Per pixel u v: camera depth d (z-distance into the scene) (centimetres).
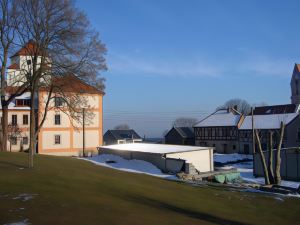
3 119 4153
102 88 4238
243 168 5353
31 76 3972
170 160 4222
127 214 1584
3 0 3875
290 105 8375
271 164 3775
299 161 4112
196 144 8994
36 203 1586
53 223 1306
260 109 8869
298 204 2594
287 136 7169
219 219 1855
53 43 3875
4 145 4169
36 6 3809
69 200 1716
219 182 3847
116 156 5025
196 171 4031
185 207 2039
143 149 4906
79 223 1339
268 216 2148
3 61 4031
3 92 4128
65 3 3862
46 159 3753
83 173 2770
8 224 1248
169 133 9600
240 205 2403
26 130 6519
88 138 6825
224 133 8425
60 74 3938
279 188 3262
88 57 4028
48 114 6450
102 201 1798
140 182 2788
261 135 7256
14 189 1841
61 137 6569
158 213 1728
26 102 6562
